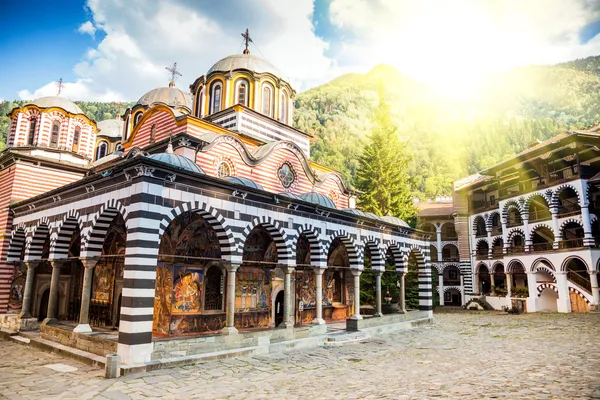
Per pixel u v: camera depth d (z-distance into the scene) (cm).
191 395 1077
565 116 17575
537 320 3170
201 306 1912
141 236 1362
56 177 2738
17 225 2273
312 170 2886
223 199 1658
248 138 2706
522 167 4319
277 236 1919
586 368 1343
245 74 2986
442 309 4669
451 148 13975
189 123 2420
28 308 2047
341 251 2775
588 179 3675
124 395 1073
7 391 1109
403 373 1339
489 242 4828
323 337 1970
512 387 1108
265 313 2192
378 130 4853
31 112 3022
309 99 16612
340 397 1048
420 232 2923
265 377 1281
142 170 1391
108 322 2005
